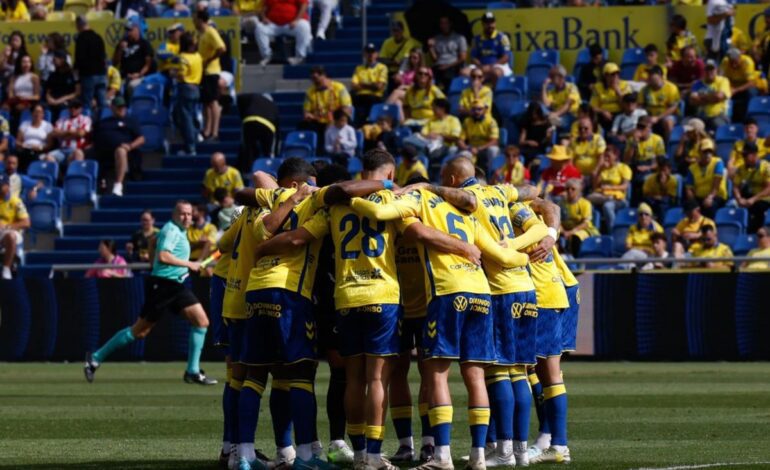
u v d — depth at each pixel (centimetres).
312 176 2652
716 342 5691
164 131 7962
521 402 2633
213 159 6994
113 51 8375
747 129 6619
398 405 2766
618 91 7175
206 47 7888
